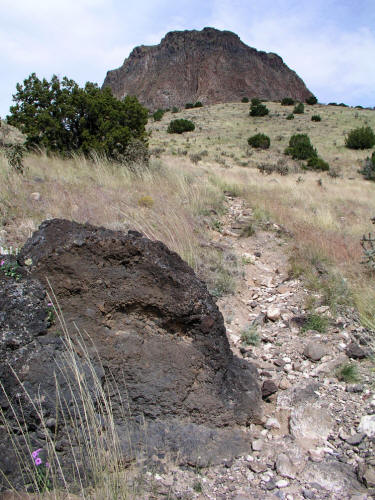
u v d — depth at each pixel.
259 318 4.60
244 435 2.74
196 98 132.88
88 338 2.63
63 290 2.69
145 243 2.90
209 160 26.48
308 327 4.39
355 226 8.75
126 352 2.66
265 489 2.33
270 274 6.00
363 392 3.24
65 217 5.75
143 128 13.27
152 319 2.86
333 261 6.14
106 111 12.18
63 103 11.84
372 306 4.62
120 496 2.07
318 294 5.21
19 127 12.09
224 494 2.28
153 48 157.88
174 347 2.79
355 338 4.17
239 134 42.16
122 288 2.78
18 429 2.27
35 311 2.54
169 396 2.65
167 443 2.53
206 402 2.72
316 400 3.11
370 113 57.28
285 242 7.22
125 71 162.75
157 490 2.25
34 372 2.35
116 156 11.49
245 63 142.88
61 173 8.36
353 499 2.24
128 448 2.42
